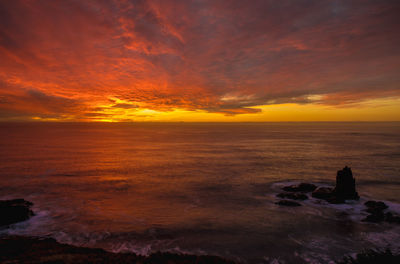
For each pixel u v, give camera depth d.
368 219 37.09
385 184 59.38
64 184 61.56
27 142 193.62
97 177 70.25
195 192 54.53
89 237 31.42
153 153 127.31
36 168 83.44
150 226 35.25
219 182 63.81
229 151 134.62
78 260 19.77
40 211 41.62
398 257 26.33
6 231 32.91
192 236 31.94
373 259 25.94
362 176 68.00
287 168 82.69
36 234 32.12
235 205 45.28
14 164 91.12
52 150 139.38
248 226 35.22
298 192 52.88
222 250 28.11
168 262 21.98
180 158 108.75
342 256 26.64
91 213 40.91
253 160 101.56
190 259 23.56
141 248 28.45
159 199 49.38
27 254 21.75
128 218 38.69
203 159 105.50
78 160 102.88
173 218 38.69
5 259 20.34
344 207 43.06
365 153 121.19
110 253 23.56
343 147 150.38
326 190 49.59
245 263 25.22
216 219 38.22
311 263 25.19
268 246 29.08
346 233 32.62
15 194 52.56
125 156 115.69
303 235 32.16
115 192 54.59
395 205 43.62
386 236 31.62
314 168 82.25
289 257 26.47
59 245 25.80
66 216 39.31
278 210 42.22
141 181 65.31
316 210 41.81
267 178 68.06
